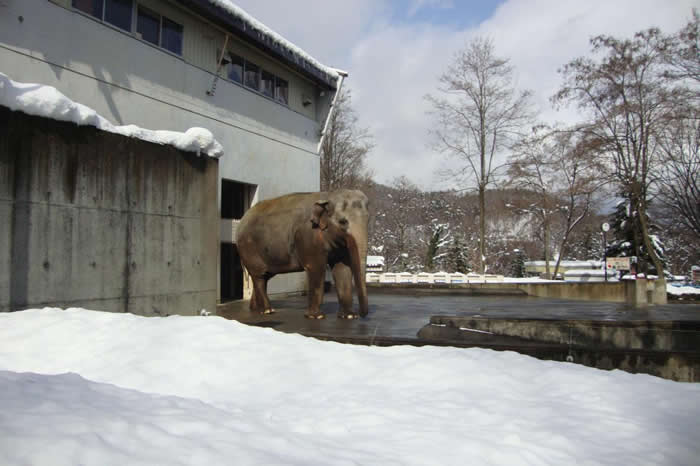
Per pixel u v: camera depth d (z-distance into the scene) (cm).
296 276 1902
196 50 1464
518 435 373
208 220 1136
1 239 735
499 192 3456
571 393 481
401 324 970
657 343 889
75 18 1117
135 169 956
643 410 438
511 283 2181
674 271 5028
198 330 650
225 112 1568
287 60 1788
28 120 773
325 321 1020
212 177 1150
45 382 398
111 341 608
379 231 6125
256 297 1209
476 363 571
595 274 4009
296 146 1945
